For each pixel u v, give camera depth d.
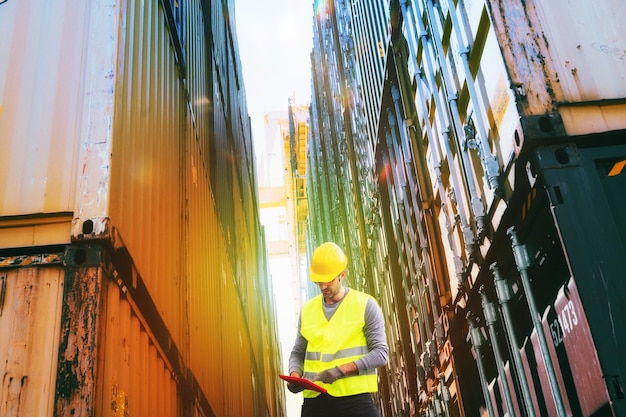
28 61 4.58
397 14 8.75
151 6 6.35
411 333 9.03
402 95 8.52
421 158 8.04
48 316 3.80
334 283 5.04
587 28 4.74
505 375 5.32
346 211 18.02
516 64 4.58
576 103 4.45
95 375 3.63
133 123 5.07
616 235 4.04
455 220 6.60
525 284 4.54
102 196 4.09
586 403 4.02
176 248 6.64
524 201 4.62
